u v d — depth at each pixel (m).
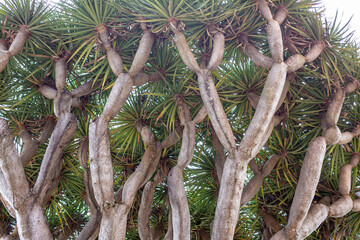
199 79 2.70
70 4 3.06
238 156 2.44
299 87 3.37
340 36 3.12
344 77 3.25
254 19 3.04
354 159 3.42
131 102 3.53
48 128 3.45
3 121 2.50
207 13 2.83
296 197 2.68
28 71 3.34
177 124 3.43
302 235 2.61
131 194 2.59
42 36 3.17
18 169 2.45
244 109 3.40
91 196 3.20
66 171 3.79
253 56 2.86
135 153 3.82
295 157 3.56
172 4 2.81
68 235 4.18
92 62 3.14
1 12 3.00
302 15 3.07
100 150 2.49
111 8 3.03
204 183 3.92
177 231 2.58
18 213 2.38
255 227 4.35
